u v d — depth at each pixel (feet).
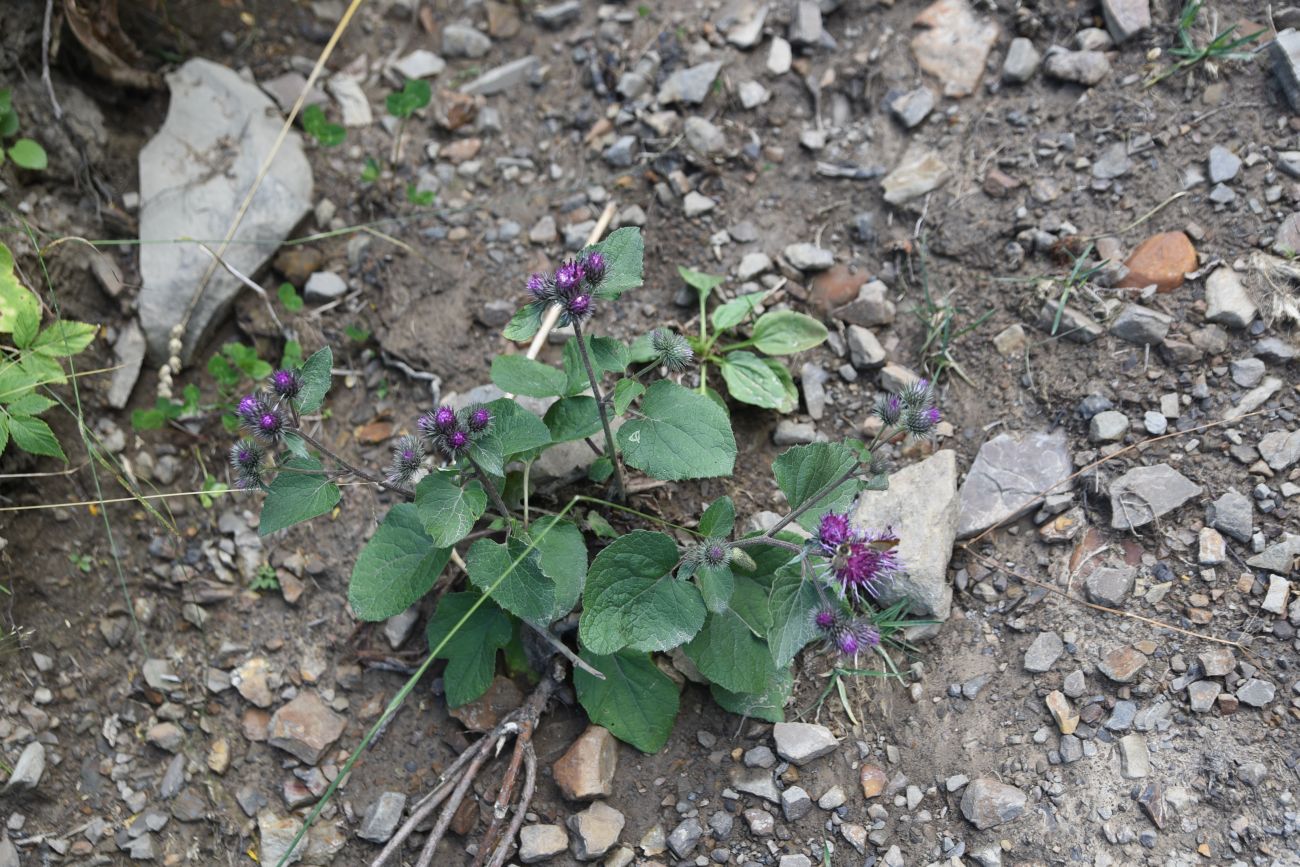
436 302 3.25
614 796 2.85
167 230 3.23
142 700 2.97
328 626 3.03
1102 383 3.00
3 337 3.01
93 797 2.89
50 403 2.89
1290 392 2.90
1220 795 2.68
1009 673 2.84
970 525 2.95
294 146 3.34
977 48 3.32
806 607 2.65
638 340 2.90
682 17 3.48
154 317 3.19
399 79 3.51
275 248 3.26
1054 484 2.95
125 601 3.03
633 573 2.73
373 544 2.77
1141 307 3.01
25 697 2.91
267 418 2.63
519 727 2.86
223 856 2.88
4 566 2.96
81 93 3.30
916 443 3.04
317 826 2.88
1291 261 2.97
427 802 2.84
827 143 3.33
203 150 3.31
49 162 3.20
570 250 3.28
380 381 3.22
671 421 2.78
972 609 2.91
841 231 3.24
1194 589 2.82
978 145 3.24
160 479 3.13
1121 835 2.68
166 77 3.39
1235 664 2.75
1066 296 3.06
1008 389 3.06
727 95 3.37
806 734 2.82
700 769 2.85
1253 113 3.10
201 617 3.03
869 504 2.95
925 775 2.80
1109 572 2.86
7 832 2.84
